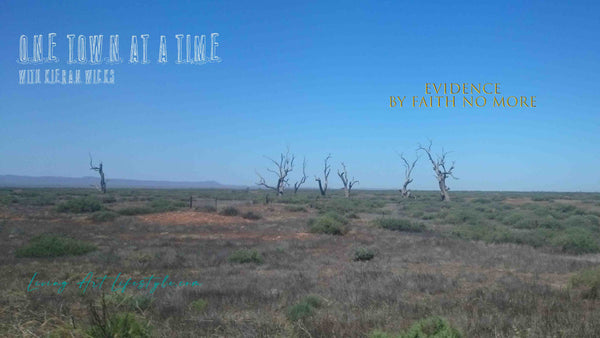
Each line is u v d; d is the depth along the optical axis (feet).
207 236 98.99
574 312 32.99
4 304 33.71
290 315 33.22
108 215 127.44
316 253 75.56
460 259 68.39
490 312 33.78
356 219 149.59
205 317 32.09
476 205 227.81
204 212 142.82
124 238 92.48
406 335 24.80
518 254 73.15
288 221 131.34
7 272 52.47
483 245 85.87
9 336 23.81
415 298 41.34
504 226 122.01
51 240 69.41
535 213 167.02
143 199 248.11
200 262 64.59
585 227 119.14
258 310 35.37
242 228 113.70
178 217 131.23
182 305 36.73
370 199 312.91
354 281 48.96
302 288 45.21
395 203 272.51
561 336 26.11
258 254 67.46
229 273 56.90
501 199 315.17
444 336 24.59
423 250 77.66
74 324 24.25
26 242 81.20
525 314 33.06
